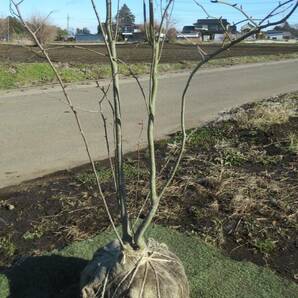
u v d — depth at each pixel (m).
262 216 4.46
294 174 5.56
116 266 2.88
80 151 6.75
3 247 3.88
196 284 3.38
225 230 4.20
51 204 4.66
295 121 8.00
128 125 8.47
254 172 5.57
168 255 3.06
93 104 10.43
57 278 3.43
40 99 10.98
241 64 23.58
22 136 7.54
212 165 5.75
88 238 3.99
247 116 7.91
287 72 19.98
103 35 2.76
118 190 2.96
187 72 18.33
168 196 4.79
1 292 3.24
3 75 13.41
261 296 3.29
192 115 9.63
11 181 5.52
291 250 3.94
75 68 15.66
